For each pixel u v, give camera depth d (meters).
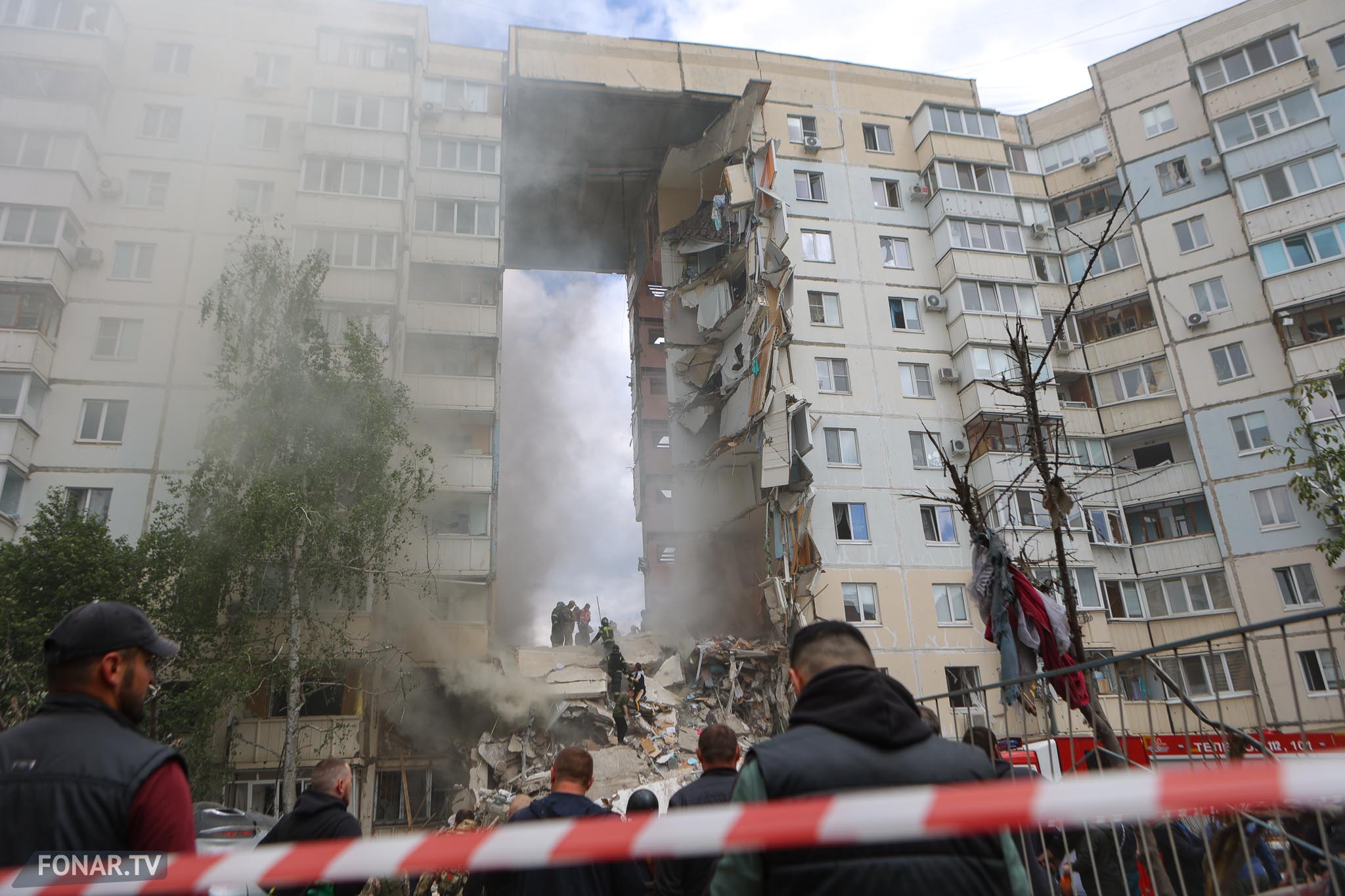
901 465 30.39
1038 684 6.29
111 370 26.16
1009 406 30.53
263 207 29.20
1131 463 33.16
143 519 24.89
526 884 3.90
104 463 25.25
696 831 1.38
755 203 33.12
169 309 27.23
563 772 4.43
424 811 24.61
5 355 24.41
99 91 28.45
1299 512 29.22
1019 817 1.29
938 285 33.50
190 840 2.20
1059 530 10.38
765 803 2.08
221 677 18.58
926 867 2.01
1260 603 28.92
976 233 33.47
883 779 2.09
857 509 29.48
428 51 34.47
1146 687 4.52
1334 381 29.66
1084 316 35.59
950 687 27.69
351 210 29.06
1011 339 11.76
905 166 35.44
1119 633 30.31
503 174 34.59
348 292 27.98
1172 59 36.00
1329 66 32.75
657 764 21.89
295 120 30.50
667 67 35.16
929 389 31.81
